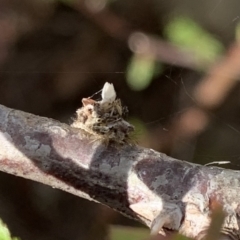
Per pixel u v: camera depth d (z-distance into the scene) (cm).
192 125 11
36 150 5
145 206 5
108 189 5
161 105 12
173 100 12
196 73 12
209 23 12
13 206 12
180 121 11
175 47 11
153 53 11
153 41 11
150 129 12
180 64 11
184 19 11
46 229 12
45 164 5
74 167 5
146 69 11
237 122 11
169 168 5
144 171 5
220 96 11
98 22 12
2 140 5
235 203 5
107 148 5
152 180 5
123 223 11
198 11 12
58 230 12
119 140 5
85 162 5
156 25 12
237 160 11
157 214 5
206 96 11
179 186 5
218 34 12
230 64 10
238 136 11
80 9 12
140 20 12
